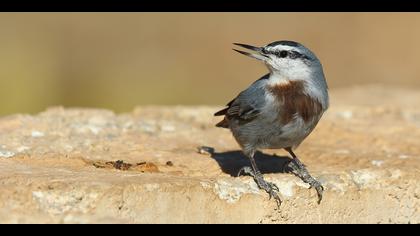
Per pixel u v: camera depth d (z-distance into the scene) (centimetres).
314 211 1126
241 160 1279
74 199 974
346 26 2827
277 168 1245
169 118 1617
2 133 1312
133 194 995
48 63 2386
